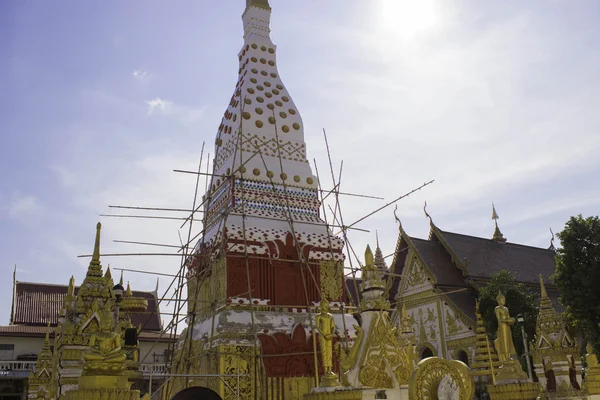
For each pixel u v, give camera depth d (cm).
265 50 3053
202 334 2217
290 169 2727
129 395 900
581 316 3241
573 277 3281
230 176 2380
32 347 3894
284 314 2269
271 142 2728
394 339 1317
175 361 2398
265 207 2552
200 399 1087
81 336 1273
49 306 4394
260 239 2375
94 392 877
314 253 2484
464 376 1205
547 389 2073
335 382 1174
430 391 1159
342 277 2538
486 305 3688
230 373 1991
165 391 2303
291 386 2017
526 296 3681
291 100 2952
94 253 1373
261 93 2850
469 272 4650
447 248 4806
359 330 1288
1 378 3531
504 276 3784
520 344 3412
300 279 2405
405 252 4994
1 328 3891
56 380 1485
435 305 4441
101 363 923
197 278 2400
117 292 1925
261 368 2012
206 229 2689
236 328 2083
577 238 3334
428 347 4438
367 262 1377
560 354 2067
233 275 2259
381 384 1259
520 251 5500
